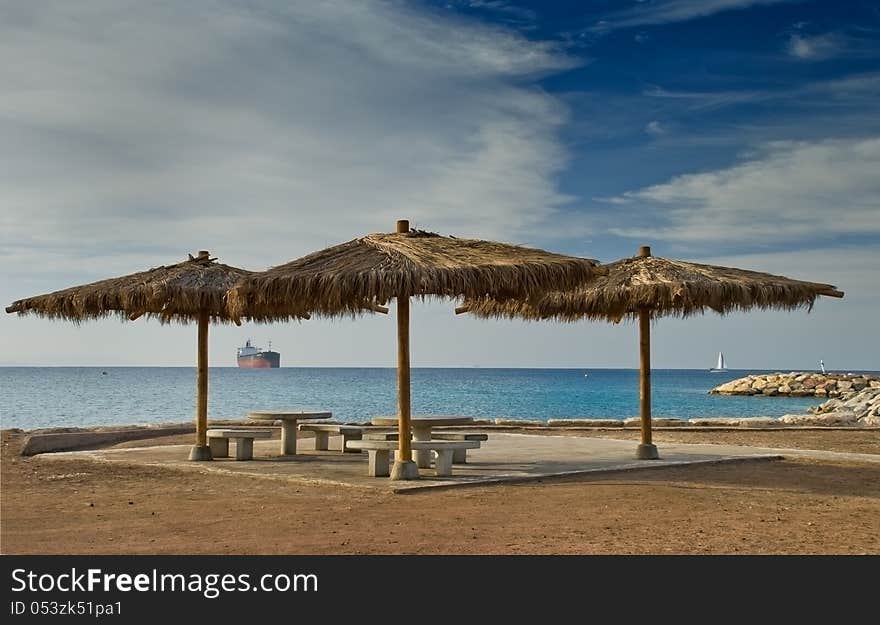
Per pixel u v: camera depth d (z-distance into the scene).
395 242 10.42
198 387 12.47
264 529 7.33
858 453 14.08
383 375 178.75
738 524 7.58
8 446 14.50
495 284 9.32
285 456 13.21
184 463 11.84
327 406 46.00
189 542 6.84
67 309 11.81
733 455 12.98
